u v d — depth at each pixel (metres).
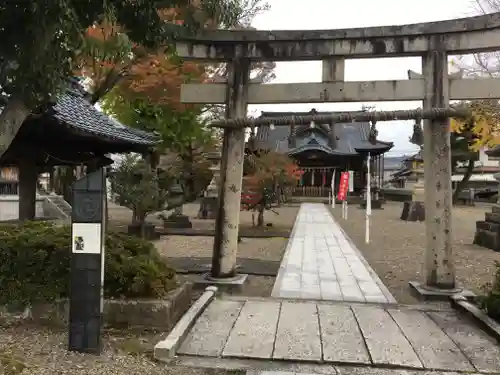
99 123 9.77
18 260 5.31
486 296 5.73
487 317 5.40
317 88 7.18
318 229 16.44
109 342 4.80
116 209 25.80
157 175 13.16
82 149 10.32
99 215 4.50
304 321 5.55
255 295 7.03
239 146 7.42
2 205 16.72
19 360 4.05
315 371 4.23
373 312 5.95
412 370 4.25
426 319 5.66
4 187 19.11
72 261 4.50
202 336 5.00
